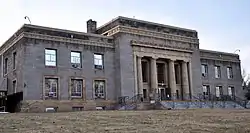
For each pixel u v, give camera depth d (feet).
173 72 171.42
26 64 134.00
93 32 173.99
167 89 170.91
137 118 74.49
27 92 132.16
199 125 59.36
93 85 150.82
